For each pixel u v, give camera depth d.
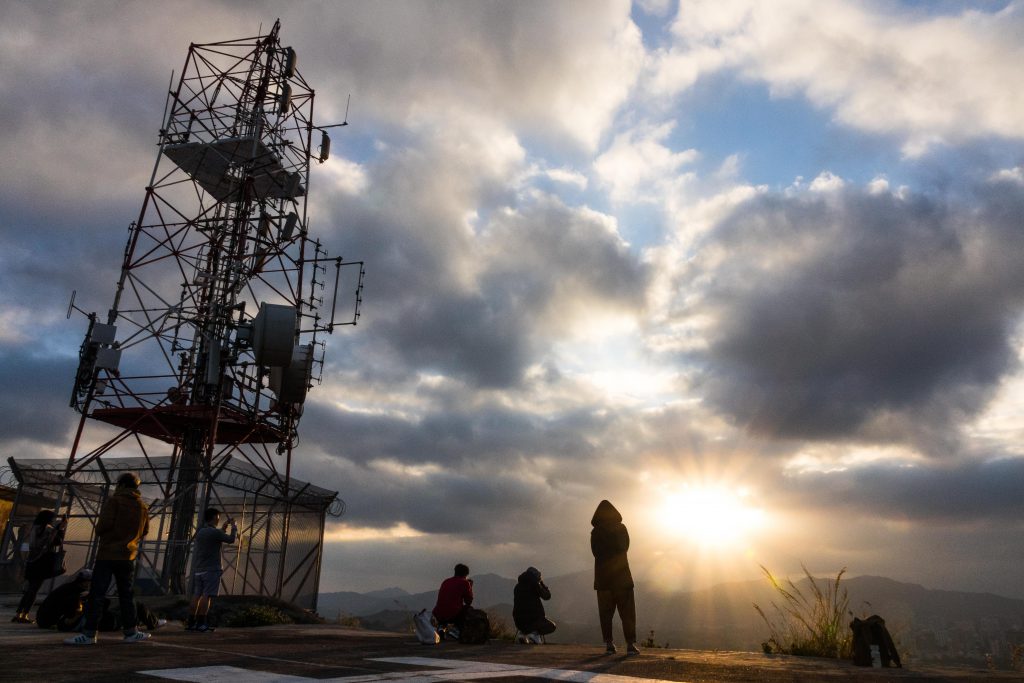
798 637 11.19
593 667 7.62
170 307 24.36
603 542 10.15
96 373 22.48
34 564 12.67
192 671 6.57
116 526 9.65
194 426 23.53
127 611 9.75
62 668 6.58
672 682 6.41
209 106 26.84
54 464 19.83
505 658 8.65
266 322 21.98
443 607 12.61
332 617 22.08
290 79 28.03
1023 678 7.16
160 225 24.91
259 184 27.44
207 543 12.83
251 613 16.36
